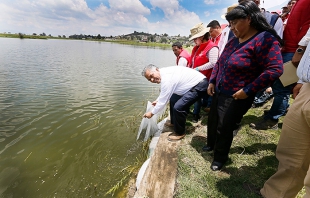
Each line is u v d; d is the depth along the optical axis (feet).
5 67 35.94
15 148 11.45
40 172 9.70
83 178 9.44
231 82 6.65
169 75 9.78
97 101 20.06
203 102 14.69
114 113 17.12
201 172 7.72
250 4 5.82
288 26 8.74
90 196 8.44
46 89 23.26
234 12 5.81
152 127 12.59
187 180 7.32
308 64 4.51
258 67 6.27
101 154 11.26
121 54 85.40
